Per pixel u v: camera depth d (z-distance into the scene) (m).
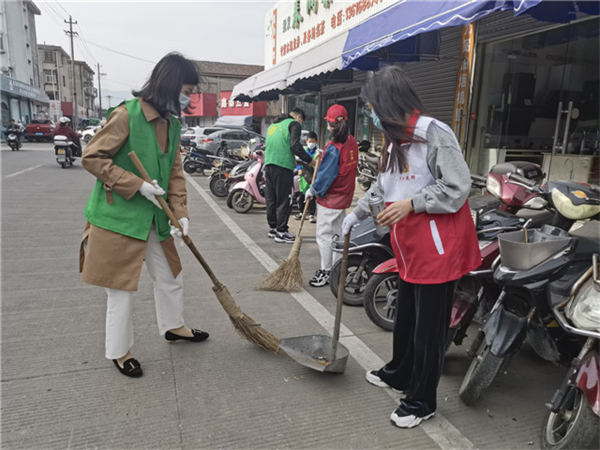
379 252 3.65
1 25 35.59
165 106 2.43
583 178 6.30
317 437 2.18
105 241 2.43
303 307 3.76
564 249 2.15
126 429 2.19
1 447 2.03
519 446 2.16
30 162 15.31
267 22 15.87
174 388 2.53
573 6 4.86
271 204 5.96
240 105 26.56
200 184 11.44
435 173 2.06
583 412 1.91
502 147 7.55
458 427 2.30
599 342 1.97
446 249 2.09
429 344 2.18
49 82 62.66
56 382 2.55
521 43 6.96
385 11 6.62
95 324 3.28
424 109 2.09
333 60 7.58
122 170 2.37
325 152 3.90
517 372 2.85
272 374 2.72
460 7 4.27
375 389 2.61
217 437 2.15
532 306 2.26
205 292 4.02
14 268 4.46
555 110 6.83
